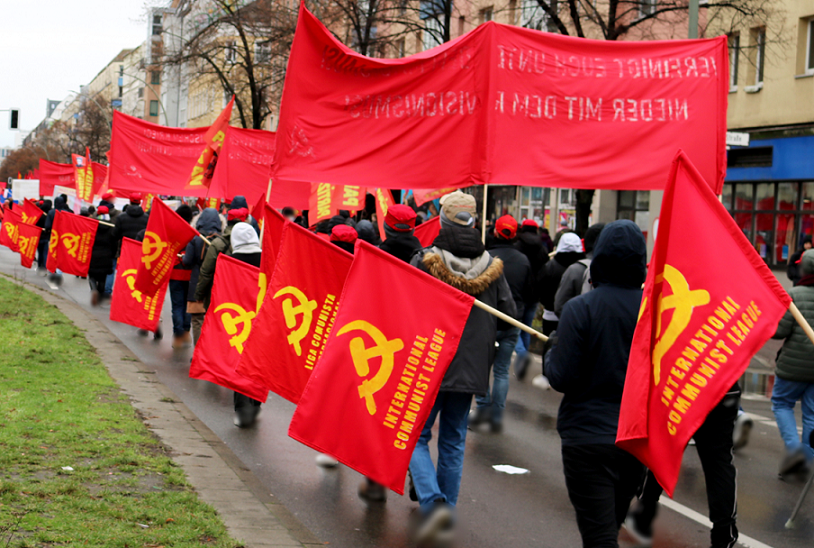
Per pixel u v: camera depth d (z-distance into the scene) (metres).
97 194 26.58
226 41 38.78
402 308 5.09
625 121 7.91
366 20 29.98
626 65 7.92
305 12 7.69
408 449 5.04
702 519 6.07
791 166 23.61
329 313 6.36
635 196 28.72
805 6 23.28
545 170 7.86
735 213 25.95
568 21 25.58
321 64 7.80
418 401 5.06
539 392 10.74
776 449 8.34
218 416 8.57
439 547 5.28
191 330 12.91
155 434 7.00
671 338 4.10
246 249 9.00
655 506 5.54
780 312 4.19
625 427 4.00
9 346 10.50
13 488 5.11
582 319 4.19
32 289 18.77
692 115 7.90
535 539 5.53
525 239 11.18
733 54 25.64
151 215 11.32
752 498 6.64
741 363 4.14
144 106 118.31
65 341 11.37
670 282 4.12
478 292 5.42
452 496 5.58
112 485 5.46
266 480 6.52
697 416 4.10
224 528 4.88
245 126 41.84
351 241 8.05
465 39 7.74
